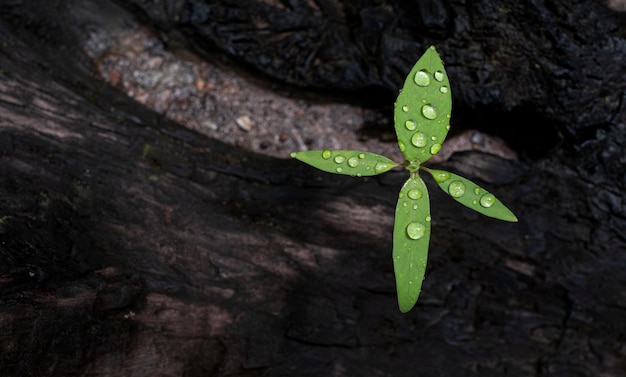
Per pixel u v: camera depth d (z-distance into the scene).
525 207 0.26
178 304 0.24
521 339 0.26
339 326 0.26
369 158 0.21
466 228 0.26
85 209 0.24
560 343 0.26
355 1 0.26
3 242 0.22
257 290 0.25
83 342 0.22
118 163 0.25
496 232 0.26
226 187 0.26
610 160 0.26
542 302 0.26
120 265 0.23
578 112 0.26
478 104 0.26
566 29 0.25
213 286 0.24
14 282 0.21
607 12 0.24
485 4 0.25
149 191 0.25
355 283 0.26
